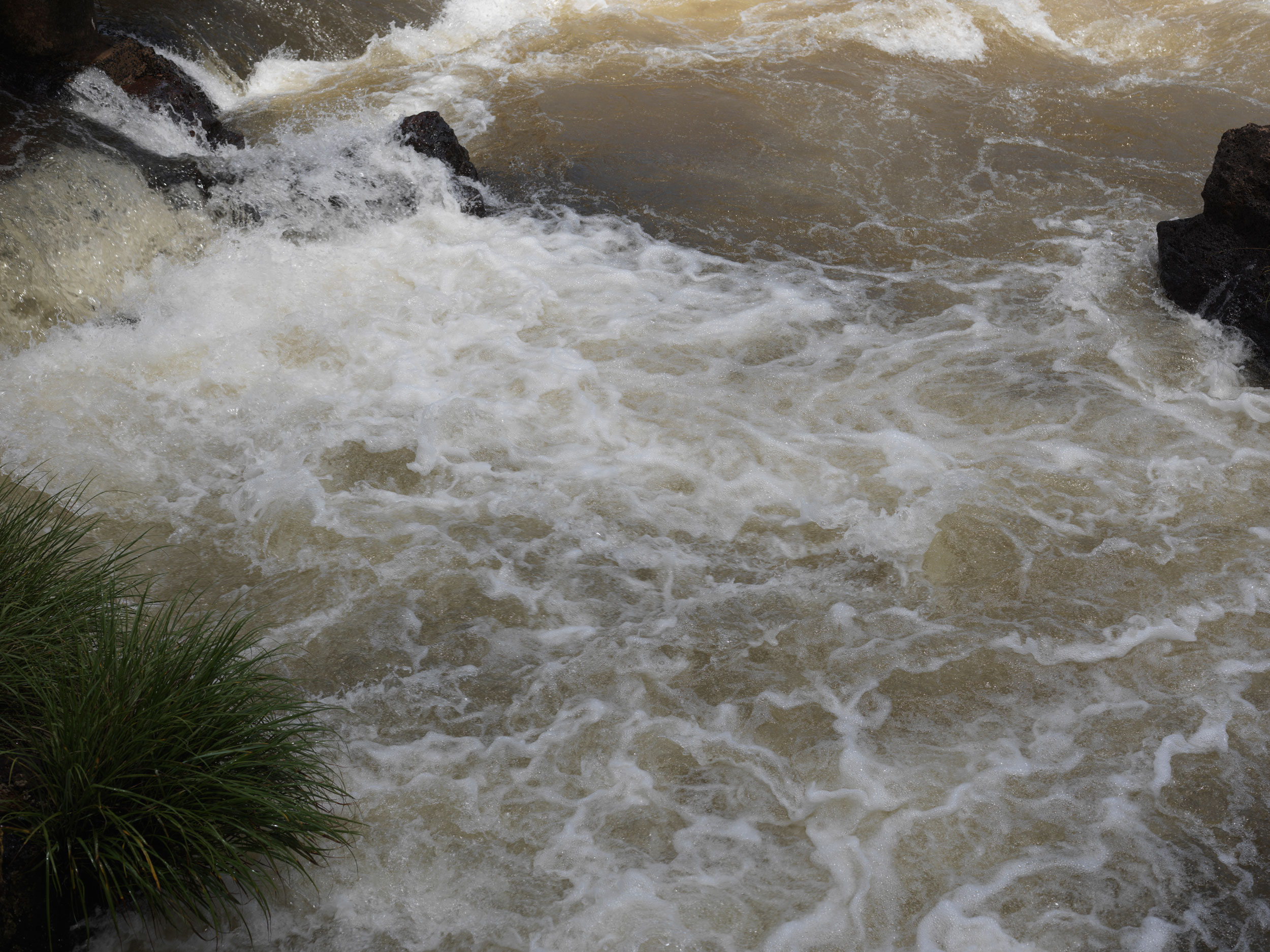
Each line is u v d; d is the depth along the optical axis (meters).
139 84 9.82
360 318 8.16
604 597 5.83
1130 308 8.37
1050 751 4.96
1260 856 4.50
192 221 8.95
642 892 4.31
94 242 8.28
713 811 4.67
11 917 3.59
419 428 7.05
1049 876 4.41
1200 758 4.92
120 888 3.70
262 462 6.79
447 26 13.80
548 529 6.30
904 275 8.90
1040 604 5.78
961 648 5.51
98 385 7.27
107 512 6.23
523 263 8.97
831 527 6.31
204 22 12.07
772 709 5.17
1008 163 10.69
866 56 13.16
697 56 13.20
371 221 9.45
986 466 6.76
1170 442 6.98
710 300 8.52
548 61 13.09
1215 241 8.02
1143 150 10.91
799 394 7.44
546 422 7.17
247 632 5.44
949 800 4.72
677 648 5.51
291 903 4.18
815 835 4.57
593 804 4.68
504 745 4.94
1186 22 13.73
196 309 8.19
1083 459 6.81
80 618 4.49
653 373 7.65
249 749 4.02
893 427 7.12
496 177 10.41
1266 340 7.62
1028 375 7.63
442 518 6.37
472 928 4.16
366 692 5.20
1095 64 13.20
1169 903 4.31
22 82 9.40
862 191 10.18
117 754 3.83
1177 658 5.44
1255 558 6.05
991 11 14.15
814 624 5.66
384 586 5.86
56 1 9.50
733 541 6.25
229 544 6.13
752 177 10.39
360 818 4.54
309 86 12.40
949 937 4.18
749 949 4.12
